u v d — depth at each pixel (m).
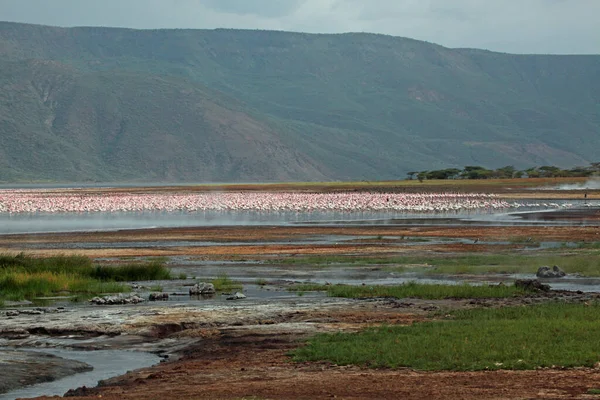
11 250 50.91
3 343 23.05
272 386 17.14
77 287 34.22
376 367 18.80
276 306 28.50
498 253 46.09
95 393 17.11
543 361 18.56
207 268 41.31
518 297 30.05
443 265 40.56
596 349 19.67
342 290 31.81
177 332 24.00
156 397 16.34
